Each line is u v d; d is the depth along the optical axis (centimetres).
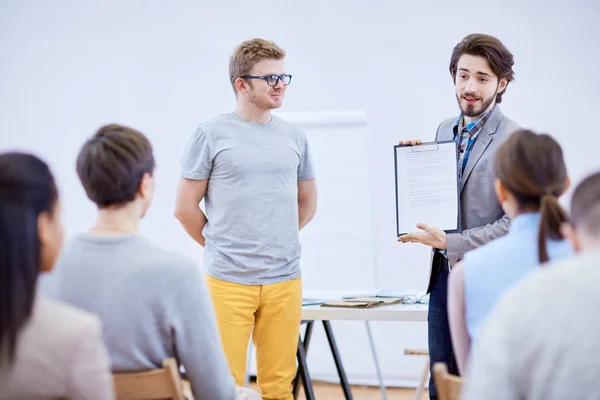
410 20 435
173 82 469
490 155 248
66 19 480
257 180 275
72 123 482
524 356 108
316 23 448
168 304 163
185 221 286
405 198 255
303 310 294
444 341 251
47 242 133
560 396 105
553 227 155
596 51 411
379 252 446
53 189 133
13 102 487
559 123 417
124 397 158
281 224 278
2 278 121
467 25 427
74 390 125
